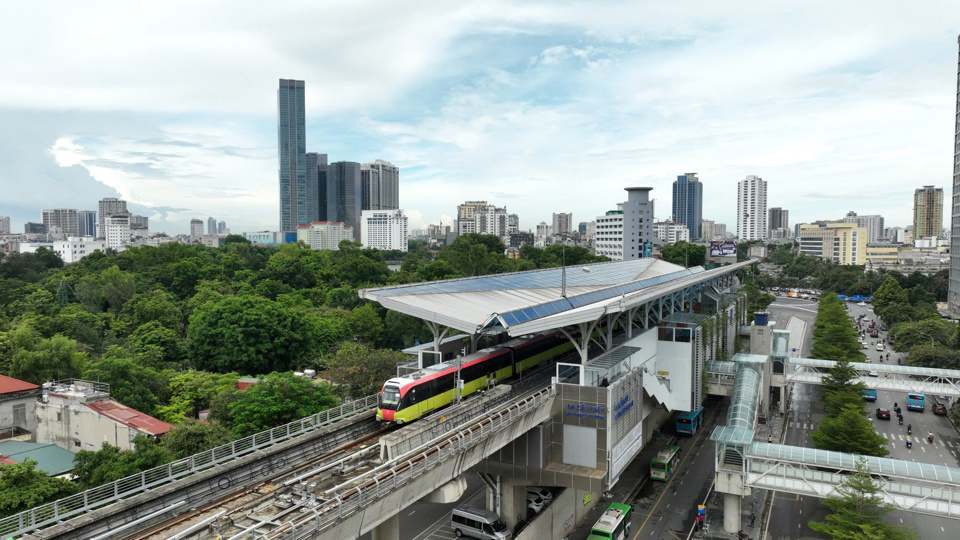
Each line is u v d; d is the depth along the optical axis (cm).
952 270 17788
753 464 5691
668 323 8294
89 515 3144
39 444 6844
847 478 5162
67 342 8438
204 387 8281
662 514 6375
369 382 7856
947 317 17112
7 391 7081
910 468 5162
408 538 5650
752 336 11412
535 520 5491
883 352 14150
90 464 5259
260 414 6066
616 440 5472
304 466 4072
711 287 11050
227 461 4206
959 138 17112
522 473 5384
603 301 6819
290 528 2941
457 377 5325
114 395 7512
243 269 18225
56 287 14312
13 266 17488
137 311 12006
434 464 3797
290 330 10519
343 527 3150
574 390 5341
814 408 10144
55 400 7075
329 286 17125
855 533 4909
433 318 5300
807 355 13662
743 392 7606
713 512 6397
